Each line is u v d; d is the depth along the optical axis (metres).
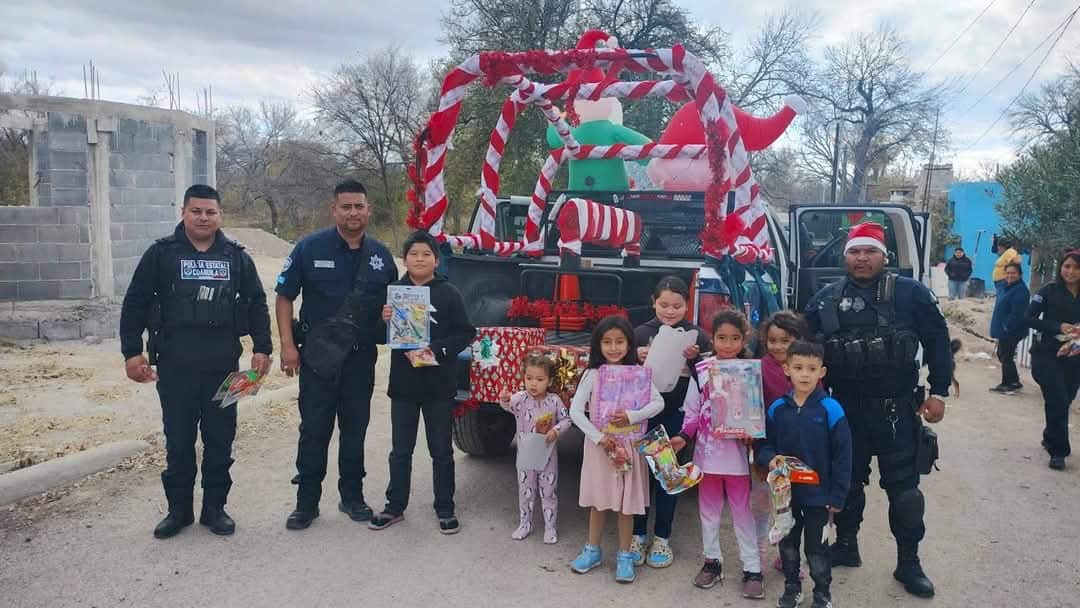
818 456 3.66
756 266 5.43
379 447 6.34
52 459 5.52
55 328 9.87
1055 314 6.20
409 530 4.64
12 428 6.27
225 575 3.96
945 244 32.94
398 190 38.16
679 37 21.44
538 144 20.20
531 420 4.46
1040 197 16.55
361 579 3.97
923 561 4.37
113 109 10.65
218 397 4.25
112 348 9.62
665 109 19.38
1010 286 9.11
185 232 4.35
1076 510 5.24
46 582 3.83
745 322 3.92
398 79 36.72
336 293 4.56
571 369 4.46
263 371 4.48
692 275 4.92
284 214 42.66
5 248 10.26
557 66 5.11
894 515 3.99
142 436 6.17
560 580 4.04
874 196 44.78
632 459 3.99
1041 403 8.73
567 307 5.34
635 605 3.79
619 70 5.54
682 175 6.56
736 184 5.07
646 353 4.27
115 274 10.91
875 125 38.53
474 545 4.45
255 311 4.53
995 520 5.03
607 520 4.91
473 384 4.80
